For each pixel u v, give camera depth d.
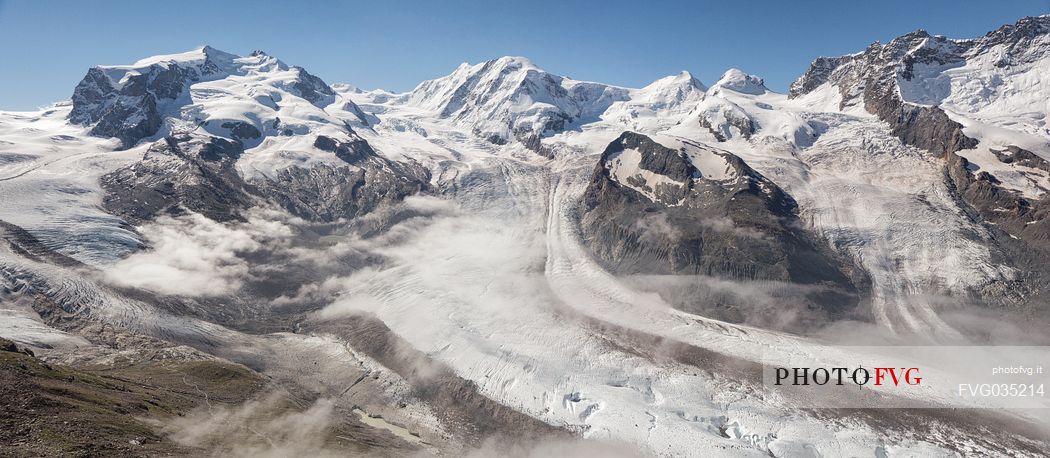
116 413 57.53
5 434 45.56
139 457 48.09
